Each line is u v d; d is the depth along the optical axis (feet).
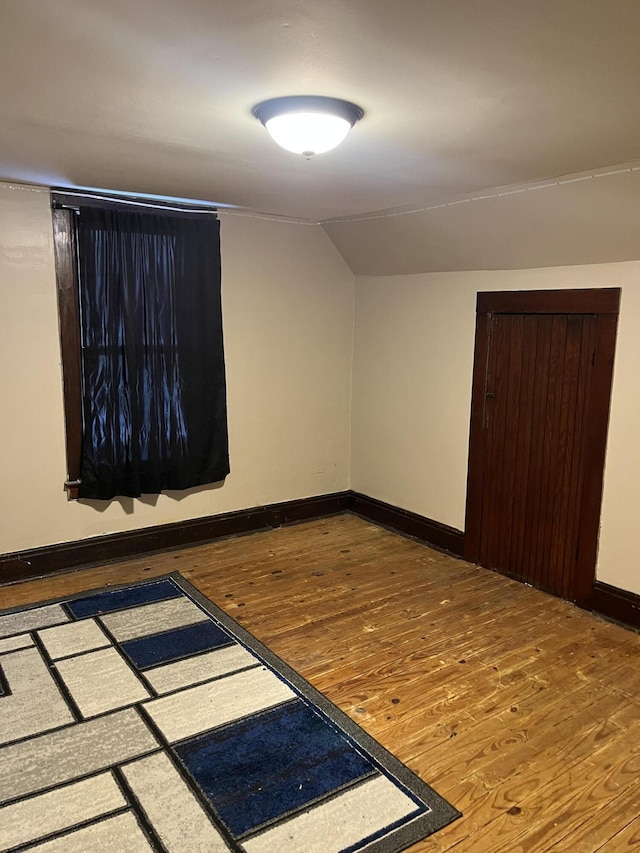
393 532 14.75
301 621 10.32
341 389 15.60
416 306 13.70
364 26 4.43
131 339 11.91
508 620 10.51
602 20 4.27
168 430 12.69
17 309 10.96
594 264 10.37
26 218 10.78
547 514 11.47
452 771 6.94
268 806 6.35
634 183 8.29
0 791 6.46
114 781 6.63
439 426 13.50
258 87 5.66
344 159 8.11
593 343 10.50
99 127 7.00
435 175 8.90
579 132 6.79
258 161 8.43
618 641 9.86
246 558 12.98
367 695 8.30
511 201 9.91
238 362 13.69
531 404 11.57
